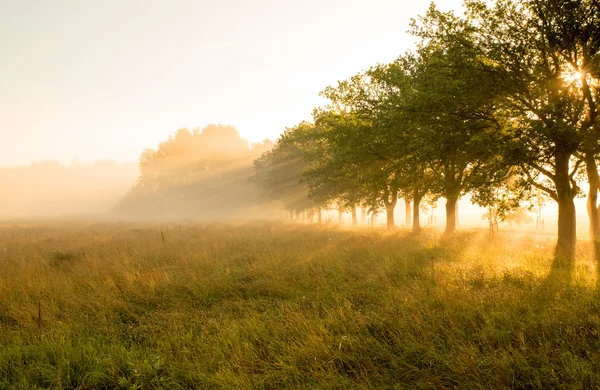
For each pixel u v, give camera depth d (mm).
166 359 4969
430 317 5715
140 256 13742
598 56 9773
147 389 4398
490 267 9375
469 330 5289
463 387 3971
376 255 11859
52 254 15398
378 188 22188
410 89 15945
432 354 4570
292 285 8695
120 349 5395
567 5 9977
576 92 10805
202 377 4395
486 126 12344
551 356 4414
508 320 5383
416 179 18453
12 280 9680
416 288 7312
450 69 12180
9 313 7250
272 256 12023
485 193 12180
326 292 7668
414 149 14539
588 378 3898
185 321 6645
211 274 10039
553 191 11938
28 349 5387
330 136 23031
